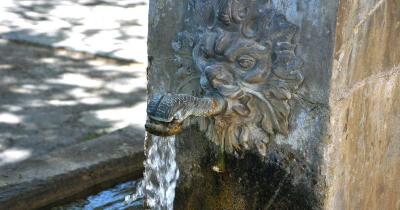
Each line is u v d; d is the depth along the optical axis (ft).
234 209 9.16
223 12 8.09
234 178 9.02
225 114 8.45
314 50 7.75
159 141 9.93
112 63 20.47
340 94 7.93
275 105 8.22
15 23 24.04
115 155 13.14
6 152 13.57
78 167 12.60
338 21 7.52
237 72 8.22
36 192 11.80
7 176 12.14
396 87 9.32
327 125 7.89
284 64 7.96
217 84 8.22
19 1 27.27
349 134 8.36
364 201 9.25
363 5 7.93
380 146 9.30
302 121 8.11
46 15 25.30
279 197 8.62
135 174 13.33
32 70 19.53
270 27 7.97
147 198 10.53
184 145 9.48
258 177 8.77
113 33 23.24
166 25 9.12
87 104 16.85
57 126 15.25
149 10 9.30
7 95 17.31
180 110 7.70
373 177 9.33
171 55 9.17
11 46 21.68
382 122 9.18
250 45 8.08
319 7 7.59
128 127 14.66
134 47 21.74
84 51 21.16
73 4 27.14
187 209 9.79
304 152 8.19
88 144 13.65
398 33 8.91
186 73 8.95
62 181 12.21
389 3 8.48
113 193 12.78
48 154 13.17
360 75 8.30
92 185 12.64
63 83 18.53
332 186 8.21
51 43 21.88
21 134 14.64
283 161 8.43
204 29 8.48
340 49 7.69
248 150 8.72
